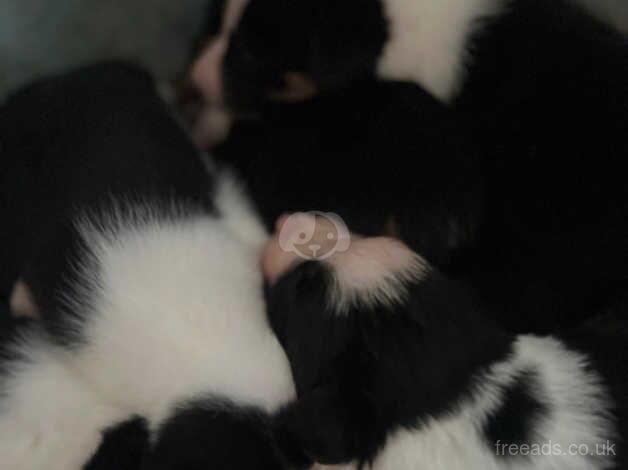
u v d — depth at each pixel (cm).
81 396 28
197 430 25
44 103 29
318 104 32
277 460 25
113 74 31
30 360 28
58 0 31
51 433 27
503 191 32
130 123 29
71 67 32
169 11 33
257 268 29
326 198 31
